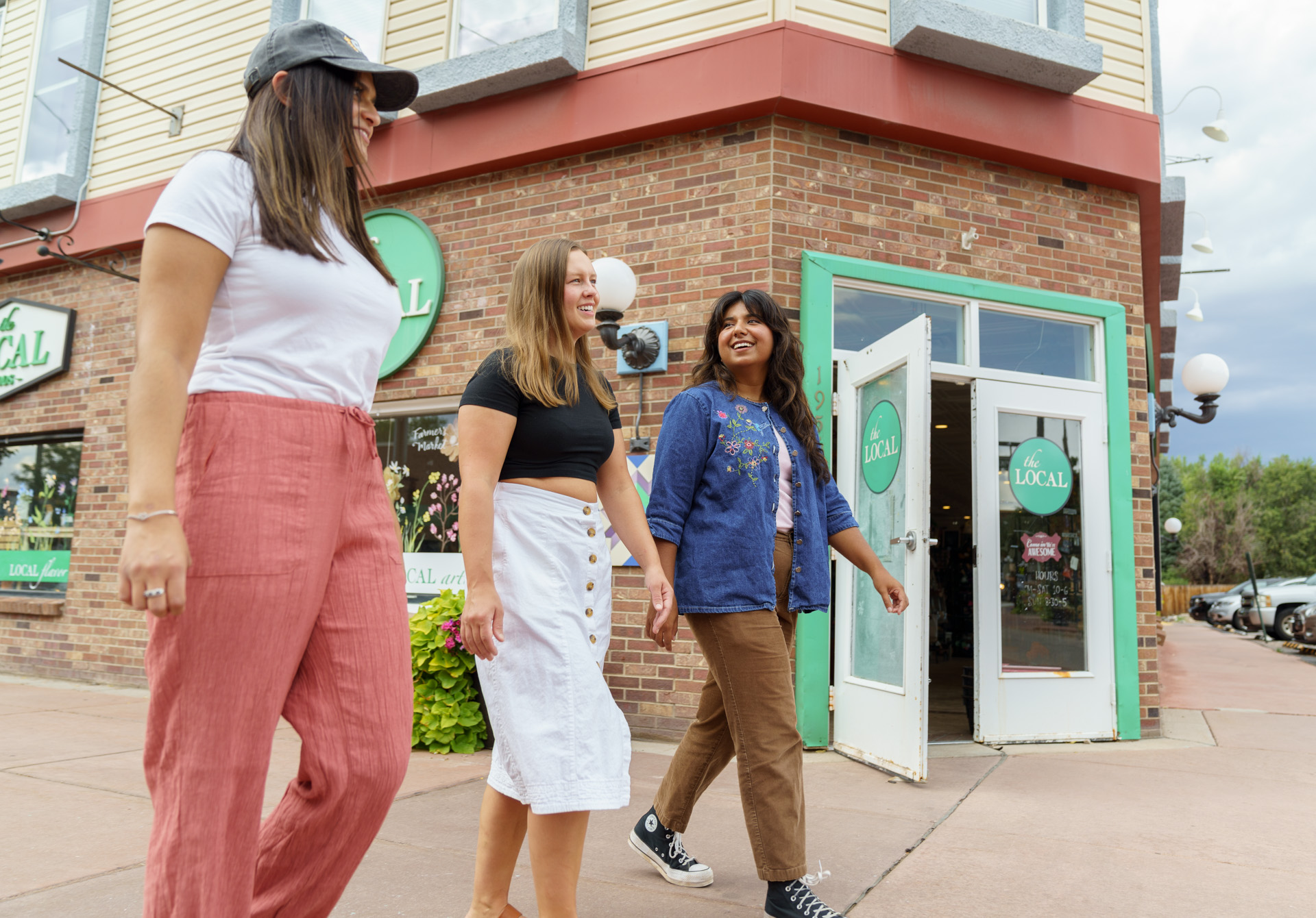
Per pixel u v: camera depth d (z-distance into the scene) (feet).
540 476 6.11
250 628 3.91
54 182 24.88
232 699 3.87
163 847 3.78
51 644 24.20
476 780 12.54
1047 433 17.74
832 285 16.63
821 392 16.28
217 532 3.90
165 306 3.78
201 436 4.00
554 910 5.72
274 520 4.01
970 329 17.61
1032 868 8.84
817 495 8.57
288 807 4.31
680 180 17.46
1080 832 10.18
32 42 27.71
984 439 17.26
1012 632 16.88
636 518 6.96
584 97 18.13
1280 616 49.62
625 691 16.35
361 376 4.59
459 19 20.47
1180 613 97.04
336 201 4.57
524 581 5.90
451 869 8.52
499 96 19.12
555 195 18.76
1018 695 16.65
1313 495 181.98
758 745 7.36
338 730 4.20
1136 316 18.72
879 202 17.21
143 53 25.48
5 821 10.02
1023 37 17.19
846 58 16.71
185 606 3.76
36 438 25.72
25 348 25.68
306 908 4.25
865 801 11.65
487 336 19.21
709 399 8.18
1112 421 18.06
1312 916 7.69
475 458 5.88
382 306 4.71
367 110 4.86
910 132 17.19
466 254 19.71
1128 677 17.17
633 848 8.65
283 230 4.20
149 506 3.43
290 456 4.11
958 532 42.98
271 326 4.20
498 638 5.65
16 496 25.88
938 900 7.90
